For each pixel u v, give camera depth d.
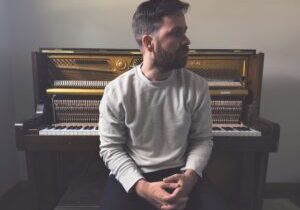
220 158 1.84
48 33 2.01
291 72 2.11
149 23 1.09
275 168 2.23
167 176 1.16
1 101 1.89
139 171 1.14
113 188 1.14
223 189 1.88
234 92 1.60
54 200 1.79
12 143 2.07
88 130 1.47
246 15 2.03
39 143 1.42
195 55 1.64
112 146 1.15
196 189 1.16
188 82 1.18
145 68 1.15
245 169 1.83
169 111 1.14
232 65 1.67
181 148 1.17
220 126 1.63
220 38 2.05
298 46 2.08
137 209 1.07
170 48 1.08
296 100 2.14
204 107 1.19
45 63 1.63
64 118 1.68
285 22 2.04
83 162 1.80
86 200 1.40
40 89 1.57
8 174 2.02
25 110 2.08
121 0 1.99
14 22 1.99
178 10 1.08
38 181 1.60
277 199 2.12
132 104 1.13
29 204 1.99
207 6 2.01
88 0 1.98
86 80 1.66
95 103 1.66
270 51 2.08
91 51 1.62
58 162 1.79
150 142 1.15
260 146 1.46
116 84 1.15
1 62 1.88
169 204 1.00
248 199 1.86
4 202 1.95
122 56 1.64
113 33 2.02
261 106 2.14
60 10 1.99
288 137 2.19
